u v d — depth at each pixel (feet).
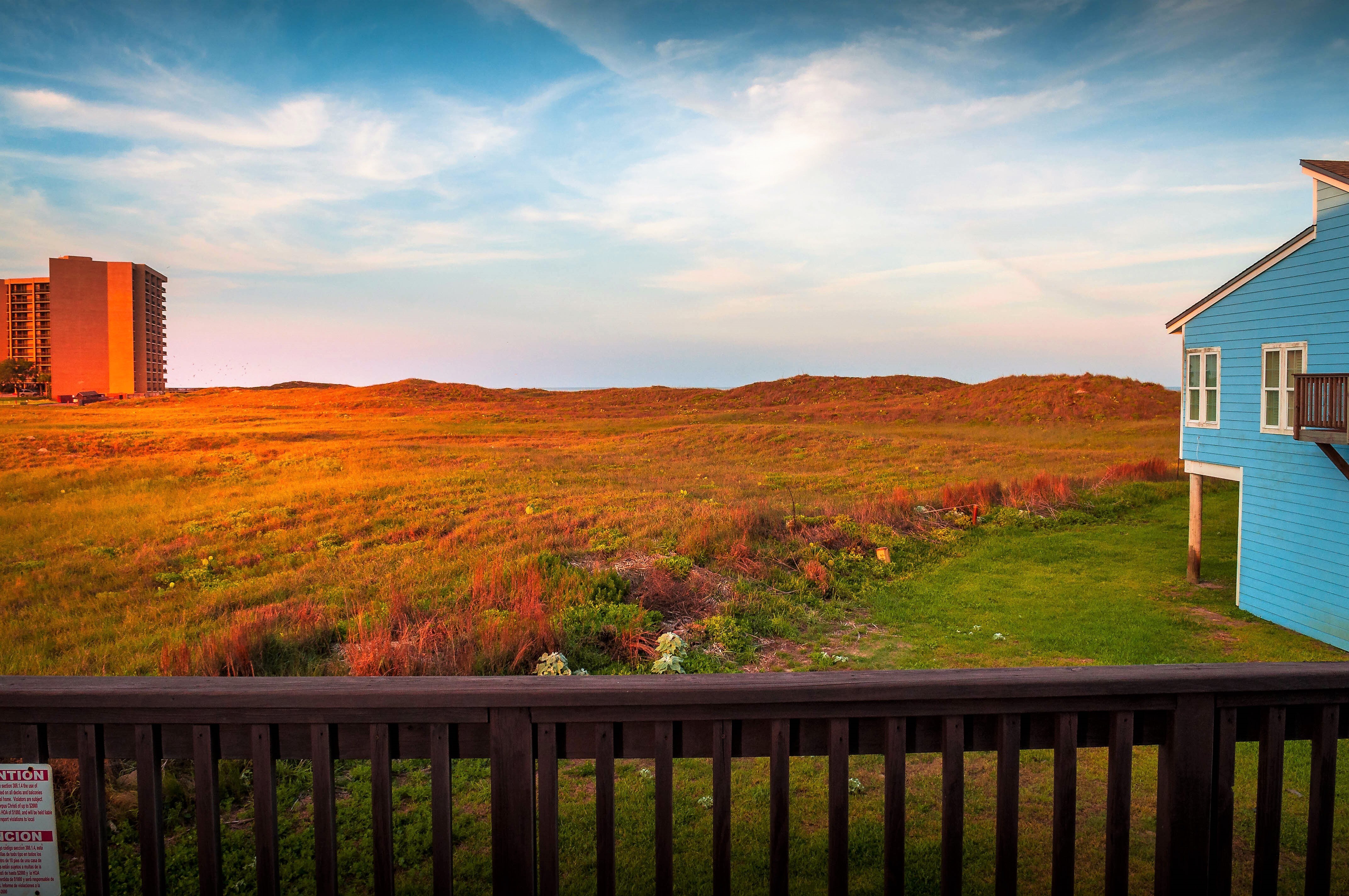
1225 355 43.73
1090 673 7.04
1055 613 39.17
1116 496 71.51
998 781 7.08
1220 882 7.21
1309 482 37.42
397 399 255.09
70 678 6.99
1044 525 61.62
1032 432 145.18
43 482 77.10
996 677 6.95
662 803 6.92
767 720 6.98
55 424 154.81
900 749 6.98
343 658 29.32
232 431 137.69
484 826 16.92
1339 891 13.58
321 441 121.39
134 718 6.75
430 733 6.88
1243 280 41.88
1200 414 45.52
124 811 16.17
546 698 6.73
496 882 6.92
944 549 53.21
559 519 54.85
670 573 39.73
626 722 6.94
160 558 47.19
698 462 105.70
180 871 14.58
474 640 29.66
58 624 34.35
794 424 162.40
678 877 14.70
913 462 104.58
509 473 82.89
